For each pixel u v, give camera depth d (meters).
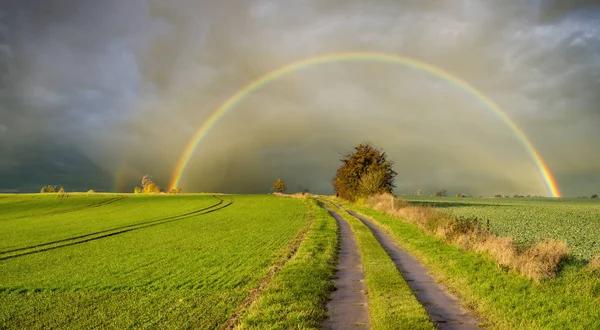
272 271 16.56
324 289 12.95
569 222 32.59
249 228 36.09
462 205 64.25
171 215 56.31
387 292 12.13
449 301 11.77
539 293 11.20
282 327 9.30
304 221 41.22
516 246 15.73
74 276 18.05
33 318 11.80
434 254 18.06
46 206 79.19
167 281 15.98
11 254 25.83
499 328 9.43
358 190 64.69
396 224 31.02
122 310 12.22
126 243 29.36
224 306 11.95
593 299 10.35
